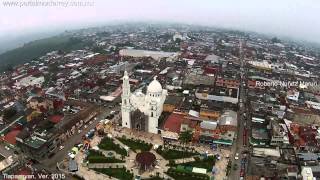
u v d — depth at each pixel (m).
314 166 160.75
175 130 194.00
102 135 196.25
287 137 187.25
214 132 186.12
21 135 180.38
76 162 167.50
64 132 191.38
